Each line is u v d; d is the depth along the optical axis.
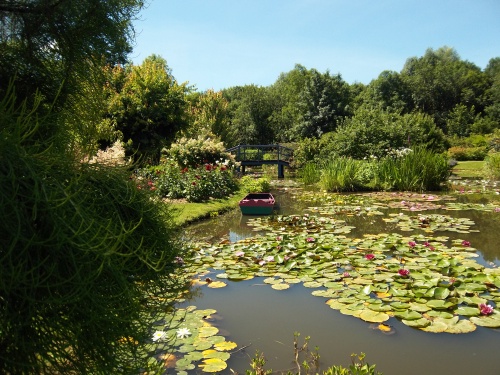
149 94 15.43
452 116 44.03
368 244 5.92
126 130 14.95
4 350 1.37
